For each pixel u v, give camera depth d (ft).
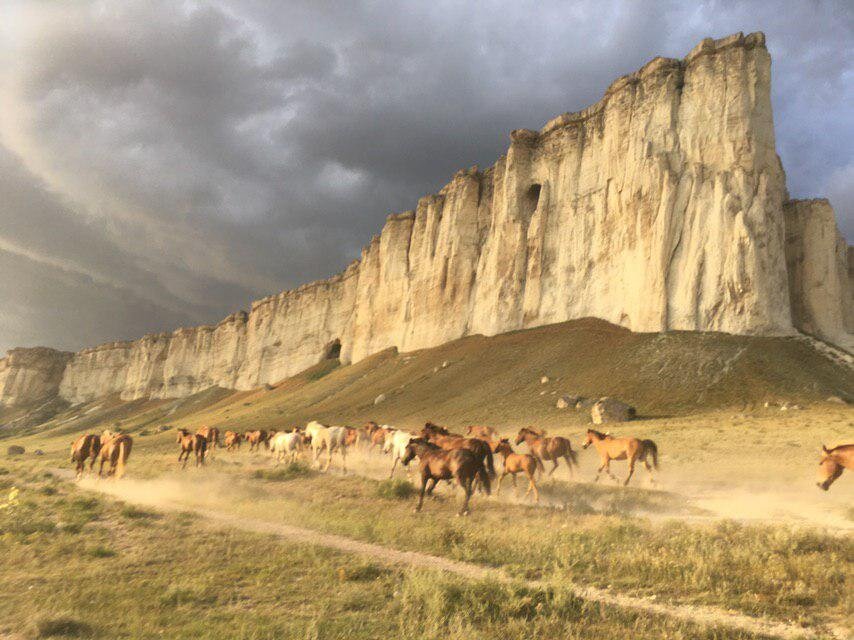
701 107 240.53
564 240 283.59
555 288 279.69
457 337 327.88
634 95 269.44
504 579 26.43
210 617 21.13
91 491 66.90
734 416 144.66
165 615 21.22
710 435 109.40
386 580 26.32
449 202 366.02
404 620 20.62
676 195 232.53
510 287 300.61
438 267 353.72
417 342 350.02
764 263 213.25
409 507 52.75
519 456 55.31
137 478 82.94
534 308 284.82
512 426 172.96
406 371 308.19
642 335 222.69
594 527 39.09
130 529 40.29
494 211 333.01
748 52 241.96
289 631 19.22
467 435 92.68
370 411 254.68
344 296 504.43
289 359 524.52
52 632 19.63
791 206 256.52
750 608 22.07
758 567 27.14
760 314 206.59
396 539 36.32
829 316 235.81
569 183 293.64
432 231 375.45
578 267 272.51
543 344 252.62
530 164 319.06
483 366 257.75
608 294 253.03
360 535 37.73
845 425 109.50
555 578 25.14
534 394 206.08
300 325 533.96
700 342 203.51
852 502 52.47
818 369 188.44
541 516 46.37
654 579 26.13
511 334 286.25
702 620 20.76
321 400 333.83
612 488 62.44
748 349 194.08
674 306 221.46
